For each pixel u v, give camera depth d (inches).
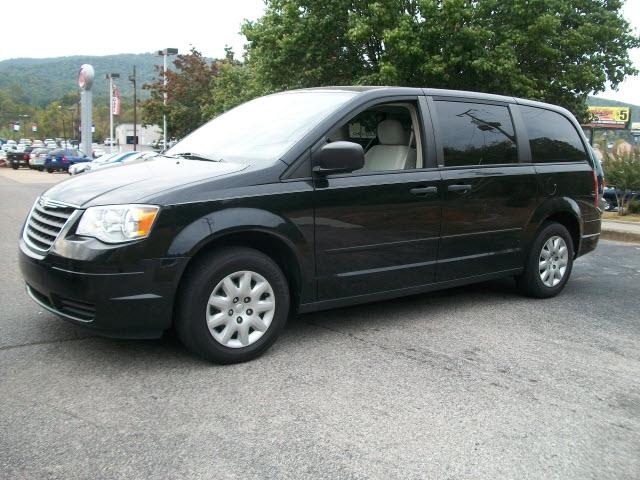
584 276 287.7
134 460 107.6
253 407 129.8
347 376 148.4
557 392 144.5
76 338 168.4
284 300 159.8
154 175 156.3
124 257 137.3
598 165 255.9
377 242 176.2
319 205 162.9
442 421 127.0
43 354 156.0
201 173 154.6
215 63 1786.4
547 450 117.4
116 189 148.0
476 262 205.2
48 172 1635.1
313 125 169.8
